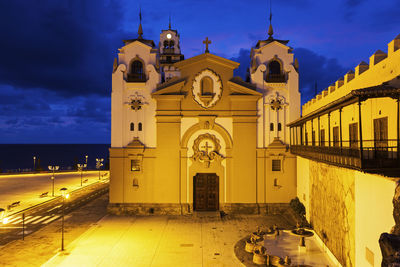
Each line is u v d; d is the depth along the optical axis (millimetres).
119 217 30906
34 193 44688
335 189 19688
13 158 182500
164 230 26688
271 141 32281
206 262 19906
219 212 31297
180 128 32219
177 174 32062
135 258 20594
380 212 13984
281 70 32688
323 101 25859
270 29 33750
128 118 32562
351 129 19797
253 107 32062
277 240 23734
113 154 32281
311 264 19344
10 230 26656
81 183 51906
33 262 19781
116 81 32562
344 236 18062
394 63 14562
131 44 32812
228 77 32312
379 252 13984
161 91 31766
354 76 20609
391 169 13047
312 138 29781
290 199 31969
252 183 32031
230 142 32031
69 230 26734
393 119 14586
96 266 19297
